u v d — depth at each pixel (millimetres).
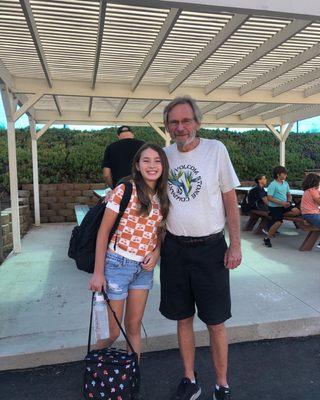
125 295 2385
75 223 9875
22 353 2879
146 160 2264
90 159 11312
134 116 9609
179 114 2219
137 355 2355
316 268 5035
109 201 2291
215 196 2277
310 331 3412
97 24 4133
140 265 2404
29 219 9430
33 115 8797
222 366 2400
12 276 4867
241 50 5074
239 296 3982
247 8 2961
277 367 2869
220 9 2990
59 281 4641
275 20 4078
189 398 2410
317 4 3113
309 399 2490
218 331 2387
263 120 10328
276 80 6613
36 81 6207
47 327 3324
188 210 2268
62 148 11906
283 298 3910
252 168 13258
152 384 2672
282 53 5207
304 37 4586
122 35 4473
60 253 6195
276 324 3328
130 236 2324
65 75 6078
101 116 9477
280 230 7891
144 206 2283
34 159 9281
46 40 4594
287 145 15148
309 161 14336
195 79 6500
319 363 2920
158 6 2936
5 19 3967
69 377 2766
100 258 2287
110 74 6094
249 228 7992
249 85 6715
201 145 2303
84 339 3088
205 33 4445
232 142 14586
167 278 2430
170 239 2393
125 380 2082
